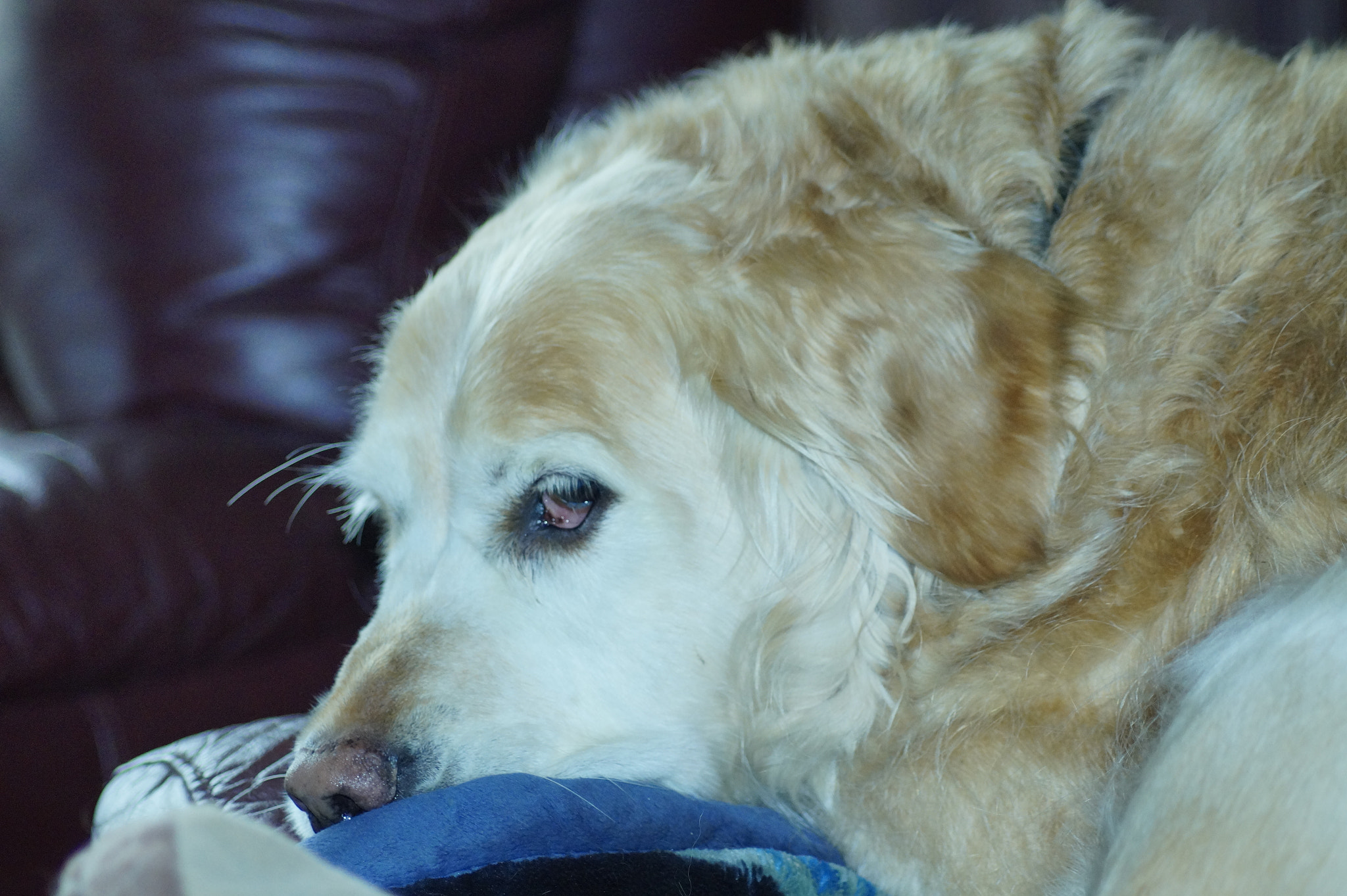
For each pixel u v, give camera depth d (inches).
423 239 97.7
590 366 55.8
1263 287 53.6
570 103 108.3
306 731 56.4
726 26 112.0
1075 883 52.3
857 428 54.3
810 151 59.1
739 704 59.9
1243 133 57.0
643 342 56.5
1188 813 39.4
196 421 92.4
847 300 54.2
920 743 57.1
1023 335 53.8
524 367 55.7
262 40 93.4
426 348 60.6
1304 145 55.4
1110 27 63.9
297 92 93.8
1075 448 54.9
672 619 58.1
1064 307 54.5
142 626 78.0
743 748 60.4
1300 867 35.5
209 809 25.4
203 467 85.5
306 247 94.1
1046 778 53.4
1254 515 51.0
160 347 93.0
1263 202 54.6
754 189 58.7
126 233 93.4
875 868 58.2
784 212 57.1
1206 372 53.6
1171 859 38.2
